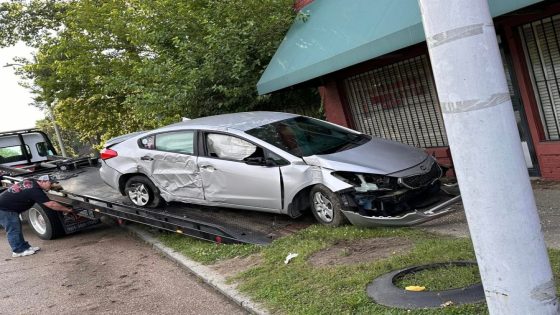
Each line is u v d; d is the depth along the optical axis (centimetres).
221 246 708
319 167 654
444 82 255
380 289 441
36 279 745
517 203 250
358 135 763
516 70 752
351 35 841
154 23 1188
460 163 259
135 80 1303
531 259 252
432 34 256
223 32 1030
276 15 1061
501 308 260
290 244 638
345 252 564
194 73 1047
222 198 748
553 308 257
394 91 980
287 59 991
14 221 897
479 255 264
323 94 1151
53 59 1867
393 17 761
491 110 247
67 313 587
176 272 675
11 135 1287
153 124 1435
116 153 865
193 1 1155
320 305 443
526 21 714
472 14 245
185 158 778
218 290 566
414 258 500
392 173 630
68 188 998
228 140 739
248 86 1095
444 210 612
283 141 712
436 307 388
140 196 851
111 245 889
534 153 762
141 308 567
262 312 468
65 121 2436
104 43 1648
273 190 691
